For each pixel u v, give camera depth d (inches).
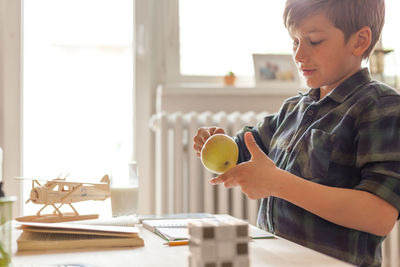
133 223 36.4
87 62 113.0
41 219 35.0
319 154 36.0
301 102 42.4
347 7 36.2
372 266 34.6
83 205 85.7
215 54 85.6
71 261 24.2
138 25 81.9
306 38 37.1
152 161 80.7
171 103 82.3
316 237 35.2
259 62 84.1
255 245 28.6
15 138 79.3
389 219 30.4
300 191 29.6
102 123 116.0
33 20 95.8
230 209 80.8
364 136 33.7
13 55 78.9
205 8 84.8
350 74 38.6
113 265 23.4
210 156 30.6
